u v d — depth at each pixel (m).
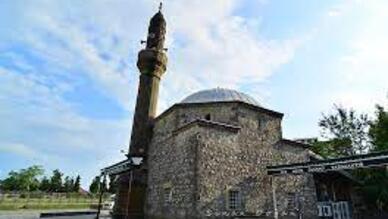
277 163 24.70
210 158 21.06
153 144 27.41
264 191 23.02
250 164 23.03
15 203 42.16
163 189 23.45
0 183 85.81
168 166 23.69
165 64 30.78
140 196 25.19
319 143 40.81
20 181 85.75
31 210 37.53
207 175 20.45
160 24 31.83
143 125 27.97
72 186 90.94
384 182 30.58
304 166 21.03
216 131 22.19
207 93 27.73
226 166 21.67
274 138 25.55
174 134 24.02
